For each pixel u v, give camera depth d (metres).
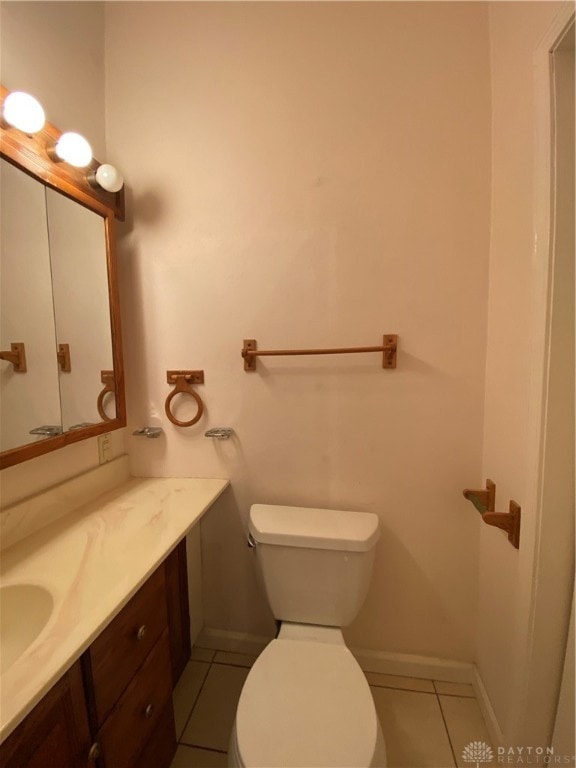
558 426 0.83
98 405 1.22
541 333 0.84
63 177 1.04
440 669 1.31
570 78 0.78
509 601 1.03
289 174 1.20
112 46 1.26
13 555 0.88
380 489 1.27
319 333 1.24
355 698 0.85
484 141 1.11
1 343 0.91
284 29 1.16
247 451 1.34
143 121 1.26
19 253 0.95
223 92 1.21
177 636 1.29
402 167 1.15
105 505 1.16
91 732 0.72
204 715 1.21
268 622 1.42
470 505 1.24
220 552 1.42
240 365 1.30
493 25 1.07
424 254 1.16
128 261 1.32
